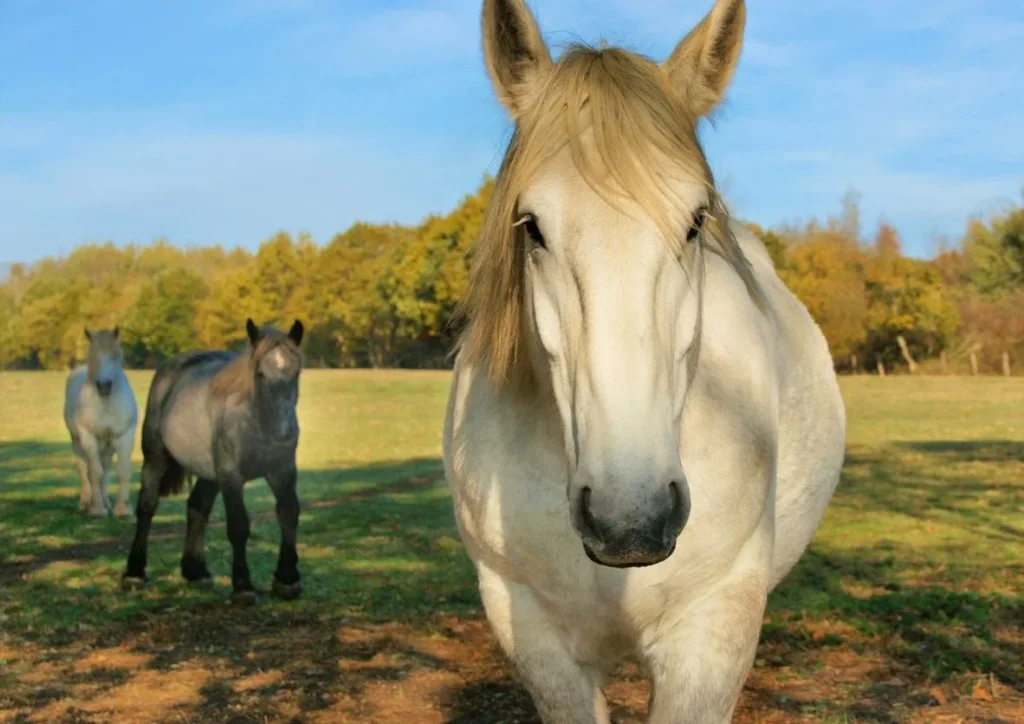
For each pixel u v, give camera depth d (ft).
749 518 7.50
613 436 5.72
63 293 184.65
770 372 8.13
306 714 14.30
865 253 132.98
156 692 15.47
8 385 123.85
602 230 6.07
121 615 20.89
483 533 7.66
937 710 13.42
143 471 24.35
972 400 83.05
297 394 22.52
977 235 134.62
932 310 121.90
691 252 6.42
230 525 21.93
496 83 7.09
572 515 5.79
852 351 126.82
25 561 27.76
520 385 7.41
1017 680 14.64
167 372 24.82
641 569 7.26
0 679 16.21
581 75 6.57
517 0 7.01
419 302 137.90
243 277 159.43
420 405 90.12
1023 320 121.08
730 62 7.25
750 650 7.48
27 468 53.01
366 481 46.91
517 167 6.52
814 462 9.50
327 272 156.46
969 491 38.50
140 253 223.30
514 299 7.22
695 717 7.20
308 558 27.84
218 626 19.88
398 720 14.01
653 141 6.30
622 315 5.95
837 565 24.98
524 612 7.70
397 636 18.66
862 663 15.71
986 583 22.26
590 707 7.55
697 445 7.26
